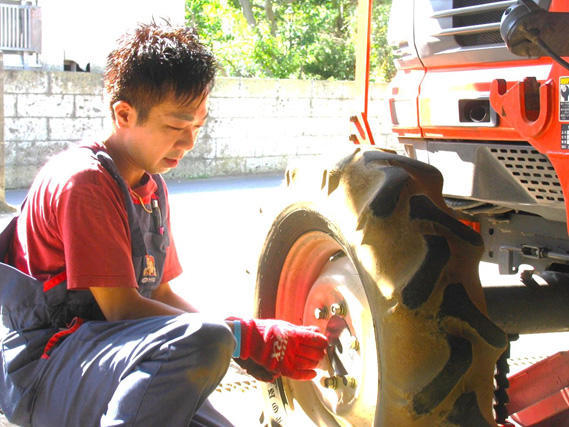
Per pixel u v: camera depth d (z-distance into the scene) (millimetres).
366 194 2090
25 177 10570
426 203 2023
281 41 18250
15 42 14328
